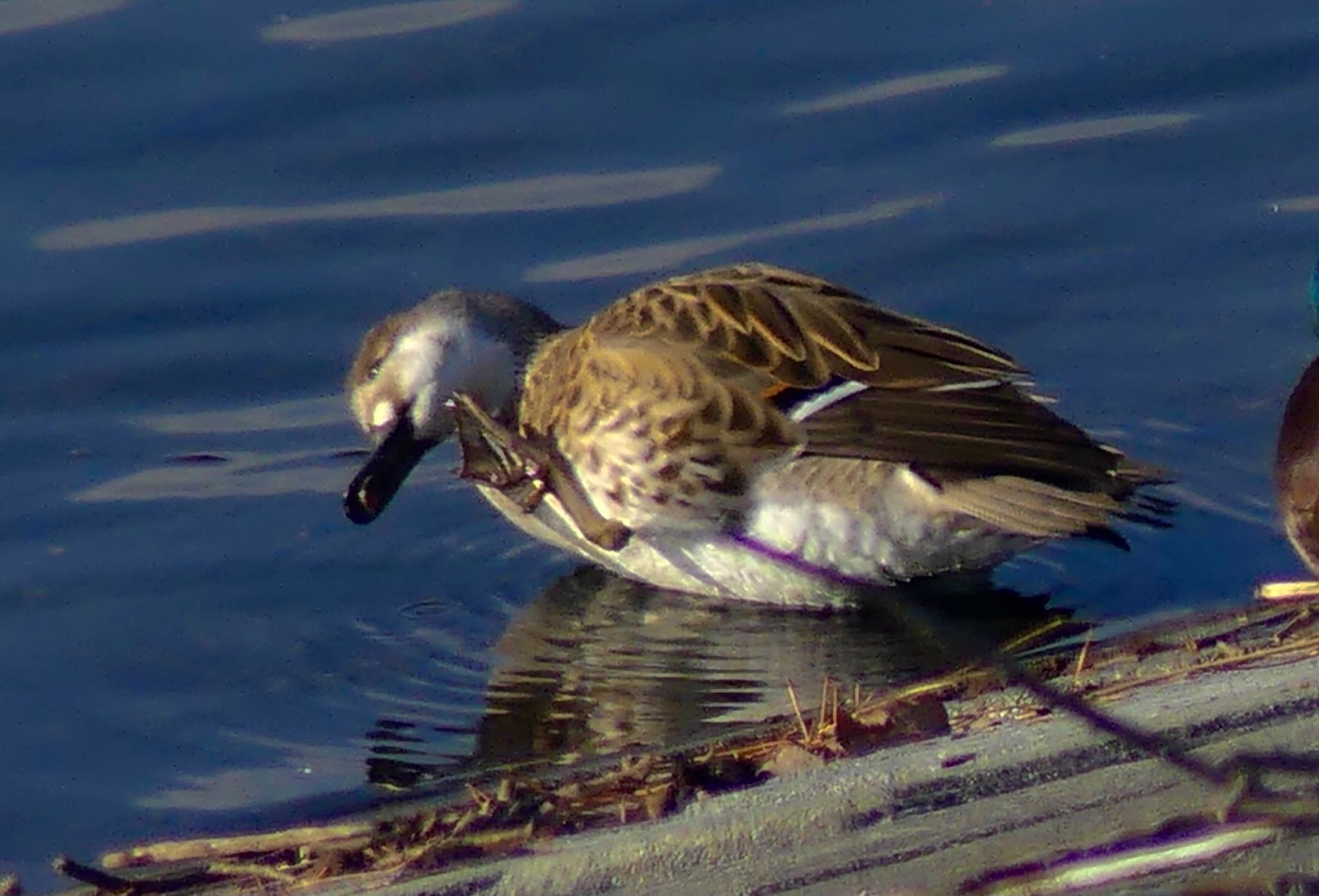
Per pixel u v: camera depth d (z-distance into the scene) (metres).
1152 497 11.54
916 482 11.07
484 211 14.75
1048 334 13.72
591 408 11.56
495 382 12.31
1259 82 15.41
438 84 15.60
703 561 11.52
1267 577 11.36
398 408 12.29
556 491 11.70
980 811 8.00
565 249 14.48
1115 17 16.08
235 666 10.99
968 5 16.28
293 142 15.21
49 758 10.24
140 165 15.02
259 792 9.85
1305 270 14.01
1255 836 7.55
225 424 13.23
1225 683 8.80
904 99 15.45
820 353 11.38
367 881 8.20
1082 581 11.41
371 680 10.82
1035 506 10.90
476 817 8.71
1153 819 7.82
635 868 7.97
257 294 14.15
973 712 9.62
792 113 15.41
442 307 12.34
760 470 11.27
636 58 15.83
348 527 12.31
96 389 13.44
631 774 9.25
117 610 11.52
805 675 10.62
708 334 11.49
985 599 11.26
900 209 14.65
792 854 7.94
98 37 15.93
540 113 15.45
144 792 9.92
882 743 9.31
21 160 15.02
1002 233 14.42
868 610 11.35
